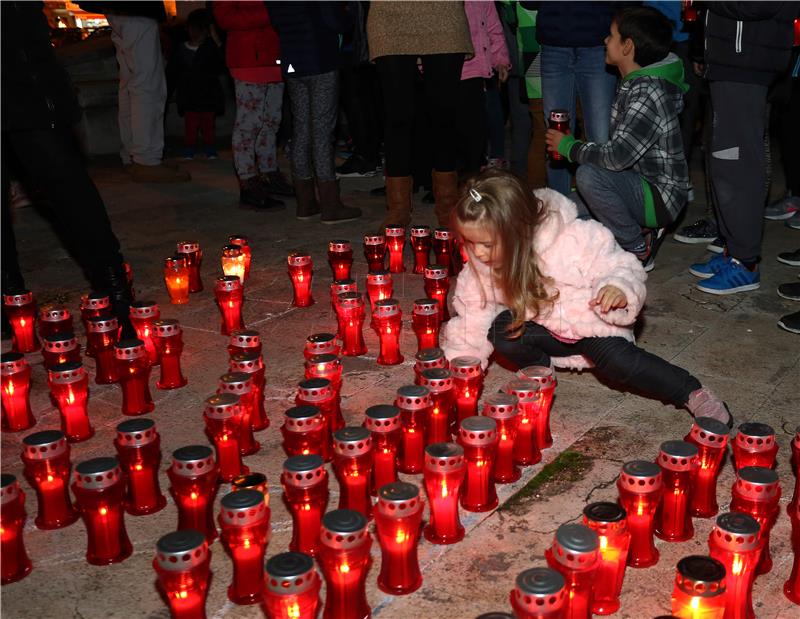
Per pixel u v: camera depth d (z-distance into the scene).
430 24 5.19
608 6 4.86
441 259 4.84
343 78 8.03
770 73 4.11
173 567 1.95
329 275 5.09
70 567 2.40
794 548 2.21
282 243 5.89
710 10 4.10
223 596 2.24
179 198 7.48
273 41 6.52
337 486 2.73
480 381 2.96
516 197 2.84
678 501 2.41
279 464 2.91
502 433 2.71
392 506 2.15
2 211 4.15
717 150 4.32
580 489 2.70
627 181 4.20
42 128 3.69
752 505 2.20
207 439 3.12
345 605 2.05
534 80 5.69
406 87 5.45
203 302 4.68
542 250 2.96
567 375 3.54
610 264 2.97
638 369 3.01
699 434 2.50
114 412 3.36
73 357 3.40
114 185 8.09
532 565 2.35
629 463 2.32
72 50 10.38
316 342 3.13
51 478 2.55
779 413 3.18
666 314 4.23
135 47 7.81
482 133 6.35
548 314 3.04
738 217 4.38
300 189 6.51
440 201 5.74
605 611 2.13
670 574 2.29
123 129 8.29
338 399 2.96
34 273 5.34
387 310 3.63
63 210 3.83
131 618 2.20
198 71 9.25
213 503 2.60
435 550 2.42
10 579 2.34
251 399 2.97
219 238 6.08
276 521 2.58
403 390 2.73
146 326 3.73
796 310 4.24
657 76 4.11
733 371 3.56
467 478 2.60
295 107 6.25
